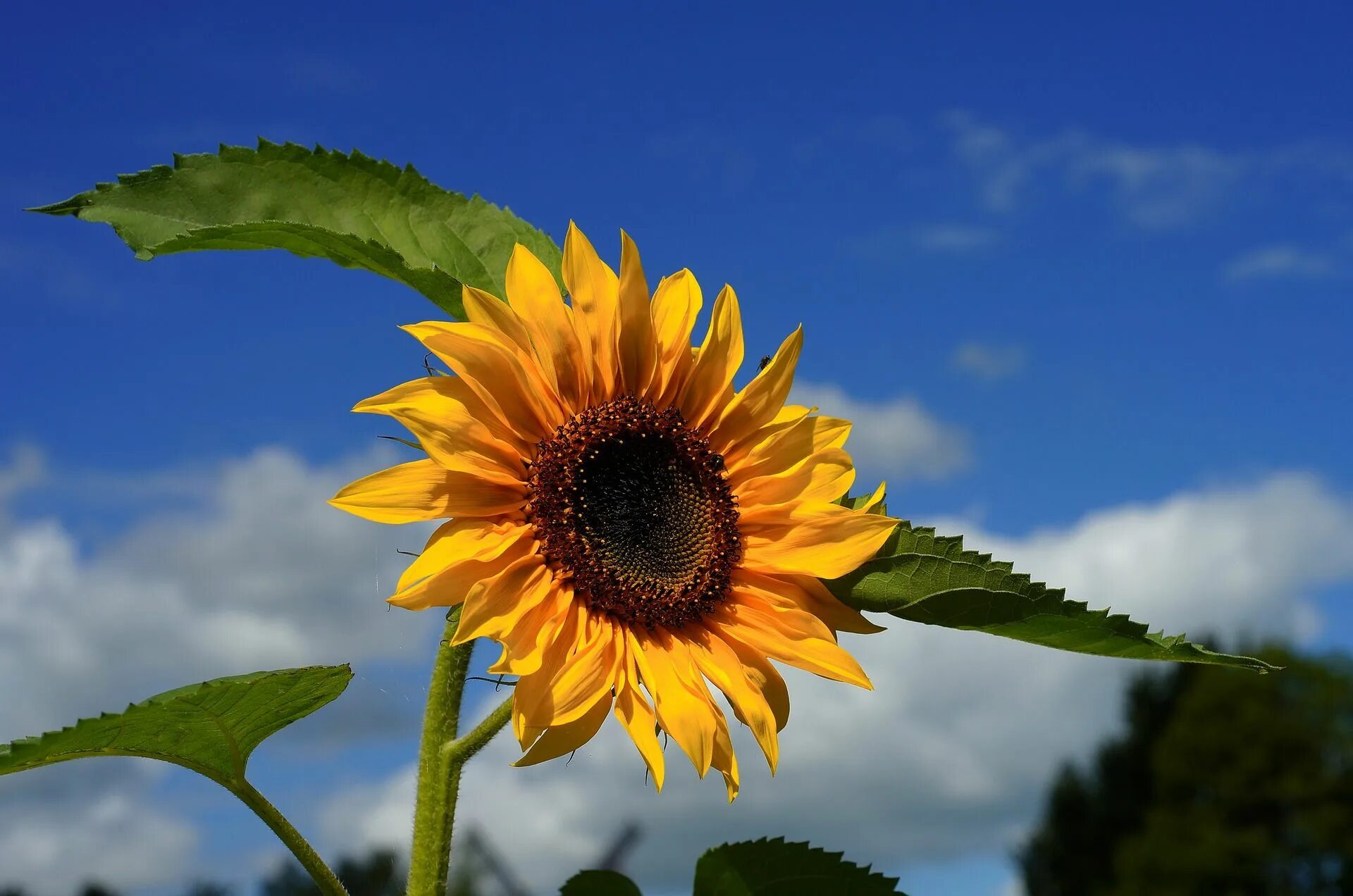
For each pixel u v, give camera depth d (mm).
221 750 727
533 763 735
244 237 783
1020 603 769
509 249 848
